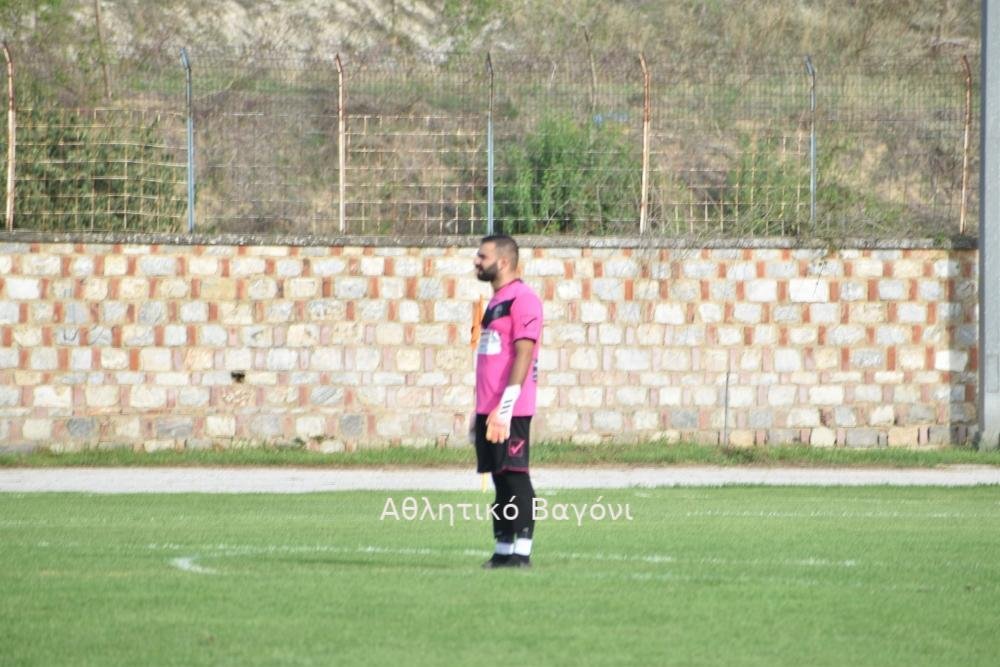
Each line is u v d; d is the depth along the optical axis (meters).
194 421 78.38
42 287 77.56
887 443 81.00
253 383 78.75
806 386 80.88
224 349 78.62
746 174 86.50
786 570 34.03
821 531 43.31
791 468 75.38
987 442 79.81
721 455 78.12
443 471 73.38
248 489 62.06
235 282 78.69
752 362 80.75
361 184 87.00
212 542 39.88
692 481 66.69
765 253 80.69
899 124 93.06
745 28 118.44
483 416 33.75
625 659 23.33
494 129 87.31
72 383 77.75
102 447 77.81
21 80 87.12
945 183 91.50
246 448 78.50
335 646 24.05
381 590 29.72
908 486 63.06
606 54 108.94
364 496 57.16
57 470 72.75
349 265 79.12
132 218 83.12
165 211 83.56
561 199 85.44
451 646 24.11
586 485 63.66
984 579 32.84
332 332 79.06
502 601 28.47
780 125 90.38
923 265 81.12
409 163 87.44
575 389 80.00
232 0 122.62
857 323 81.00
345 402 79.19
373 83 91.00
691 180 87.44
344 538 41.09
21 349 77.44
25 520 46.88
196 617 26.62
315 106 91.81
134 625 25.86
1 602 28.23
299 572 32.69
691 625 26.28
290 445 78.75
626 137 87.56
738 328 80.69
